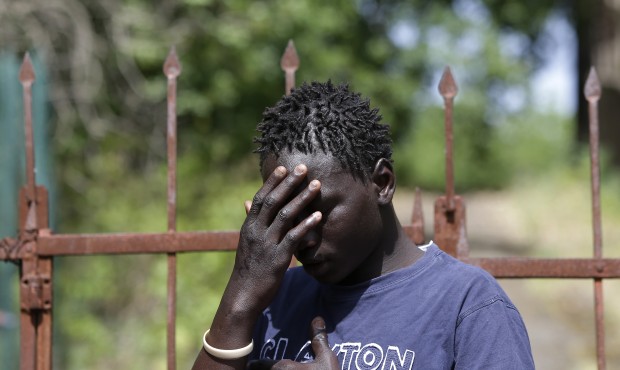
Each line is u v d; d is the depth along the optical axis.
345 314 2.02
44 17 7.06
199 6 7.80
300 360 2.06
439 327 1.93
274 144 1.95
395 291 2.00
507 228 14.62
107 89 7.86
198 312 6.07
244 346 1.95
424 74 15.50
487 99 20.50
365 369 1.93
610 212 12.90
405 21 15.34
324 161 1.89
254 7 7.86
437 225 2.71
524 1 17.39
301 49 8.74
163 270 6.32
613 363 6.71
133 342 6.17
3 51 6.64
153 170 7.64
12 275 5.25
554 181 15.17
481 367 1.87
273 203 1.91
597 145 2.72
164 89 7.61
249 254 1.94
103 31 7.70
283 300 2.22
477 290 1.94
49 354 2.85
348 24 10.43
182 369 5.86
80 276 6.33
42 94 5.33
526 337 1.95
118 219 6.77
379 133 2.00
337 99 1.98
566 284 9.36
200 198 7.32
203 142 8.20
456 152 23.91
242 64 8.34
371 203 1.95
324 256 1.91
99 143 7.38
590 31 16.62
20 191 2.87
